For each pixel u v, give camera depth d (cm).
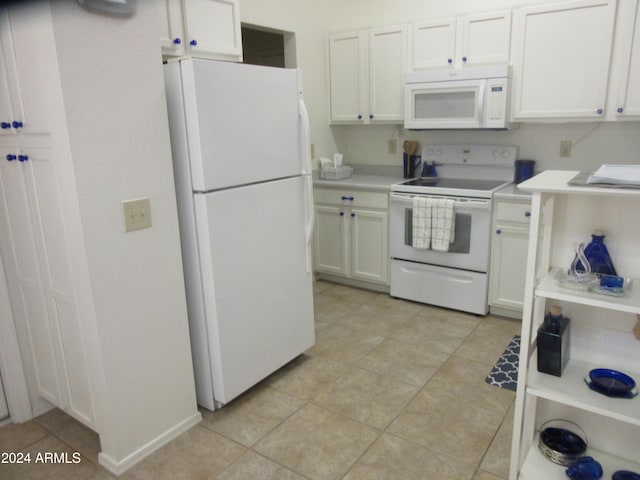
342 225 374
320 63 390
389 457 191
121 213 175
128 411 188
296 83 236
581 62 281
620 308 139
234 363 221
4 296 209
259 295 230
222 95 198
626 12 263
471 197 304
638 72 266
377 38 356
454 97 321
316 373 257
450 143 367
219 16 268
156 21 179
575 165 321
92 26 158
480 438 201
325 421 216
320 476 182
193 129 192
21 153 181
